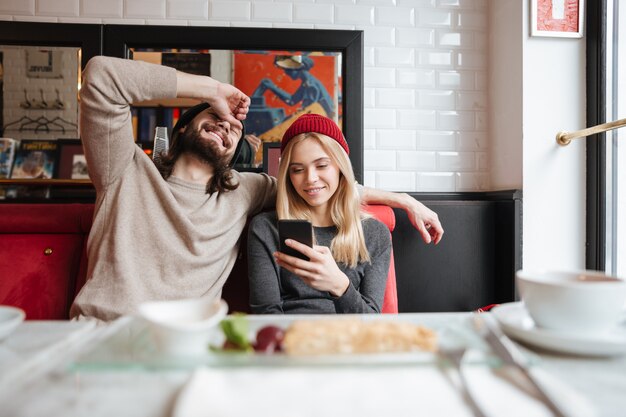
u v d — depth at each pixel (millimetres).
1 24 1809
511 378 430
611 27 1713
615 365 478
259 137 1867
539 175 1754
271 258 1221
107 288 1134
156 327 462
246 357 455
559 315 515
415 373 439
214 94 1279
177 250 1197
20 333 557
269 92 1880
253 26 1901
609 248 1714
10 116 1822
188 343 468
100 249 1183
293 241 1006
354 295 1060
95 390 407
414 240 1735
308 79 1895
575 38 1766
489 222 1789
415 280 1735
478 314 680
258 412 358
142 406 378
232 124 1344
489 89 2012
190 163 1332
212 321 477
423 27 1994
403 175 1994
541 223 1752
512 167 1823
